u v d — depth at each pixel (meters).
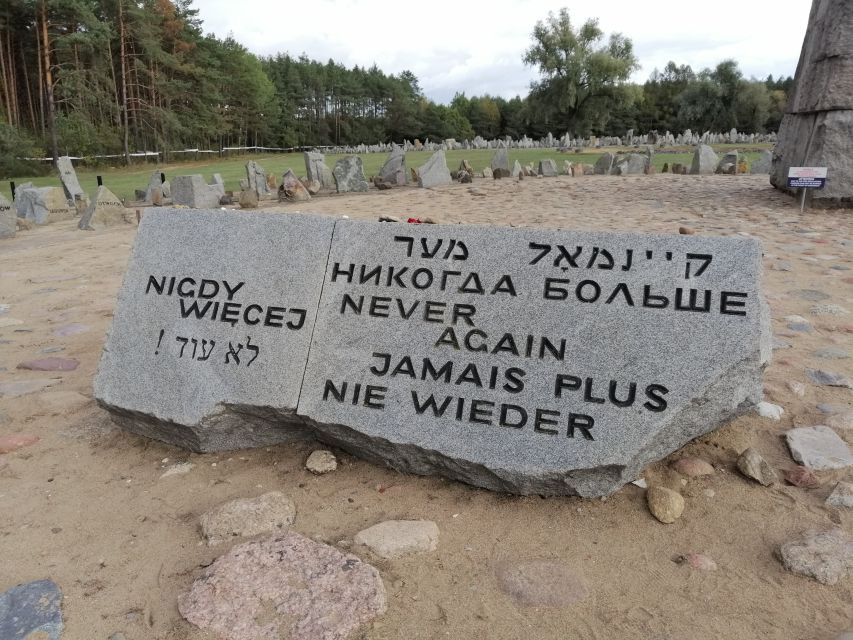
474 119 82.69
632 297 2.98
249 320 3.39
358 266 3.38
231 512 2.77
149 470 3.26
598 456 2.74
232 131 57.44
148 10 42.00
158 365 3.42
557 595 2.36
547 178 18.92
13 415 3.84
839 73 9.98
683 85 69.75
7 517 2.87
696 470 3.05
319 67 80.12
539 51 50.62
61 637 2.19
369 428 3.04
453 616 2.26
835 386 3.90
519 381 2.96
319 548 2.52
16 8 36.34
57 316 5.95
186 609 2.26
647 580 2.43
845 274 6.35
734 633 2.18
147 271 3.67
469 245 3.29
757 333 2.81
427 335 3.16
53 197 14.65
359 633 2.16
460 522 2.79
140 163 41.44
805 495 2.87
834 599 2.30
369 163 31.83
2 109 37.50
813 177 9.98
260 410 3.22
